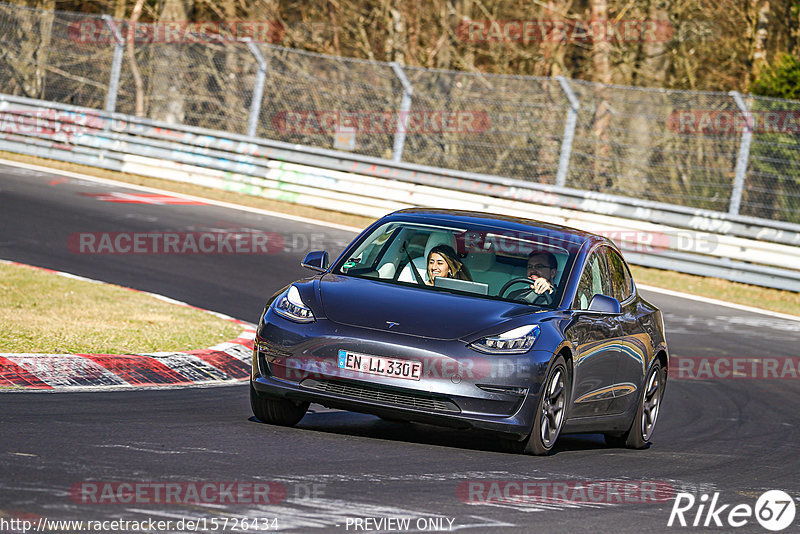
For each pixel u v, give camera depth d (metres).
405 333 25.48
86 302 42.81
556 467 25.34
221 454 22.66
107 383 31.05
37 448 21.61
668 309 59.16
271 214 74.94
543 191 78.44
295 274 56.91
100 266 52.59
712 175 93.69
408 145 94.06
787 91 78.62
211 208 74.00
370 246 29.67
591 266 29.91
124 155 85.94
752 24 117.19
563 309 27.69
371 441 26.19
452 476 22.80
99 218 64.50
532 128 100.62
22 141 89.00
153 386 31.48
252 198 81.88
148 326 39.34
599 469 25.97
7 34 100.81
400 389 25.11
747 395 41.56
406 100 83.38
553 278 28.48
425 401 25.16
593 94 103.00
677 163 97.12
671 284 67.81
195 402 29.72
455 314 26.20
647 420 32.41
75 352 33.44
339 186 80.69
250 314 46.53
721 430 35.19
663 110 111.31
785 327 57.25
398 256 29.08
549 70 117.88
